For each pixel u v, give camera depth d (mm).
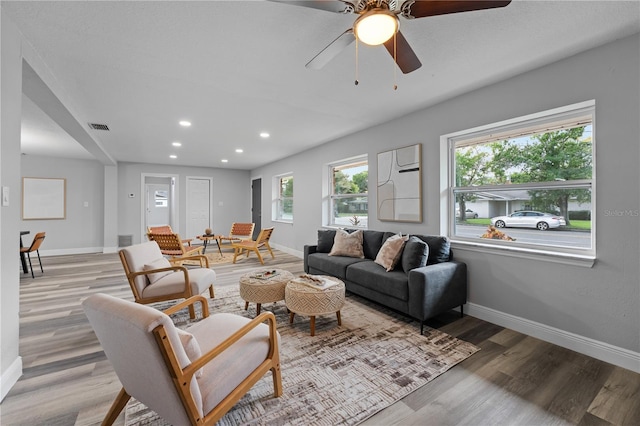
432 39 1993
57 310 3031
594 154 2123
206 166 8023
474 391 1742
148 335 1006
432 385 1799
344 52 2182
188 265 5207
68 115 3141
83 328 2604
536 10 1695
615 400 1659
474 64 2344
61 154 6102
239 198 8688
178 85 2727
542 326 2389
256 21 1809
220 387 1283
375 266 3180
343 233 3965
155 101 3111
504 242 2803
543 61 2297
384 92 2910
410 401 1654
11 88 1783
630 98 1942
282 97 3037
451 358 2102
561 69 2268
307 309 2457
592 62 2107
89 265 5250
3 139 1697
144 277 2779
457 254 3023
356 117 3693
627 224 1968
